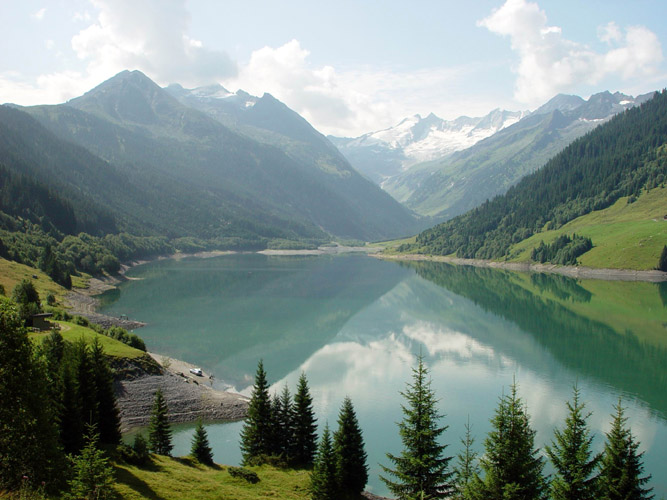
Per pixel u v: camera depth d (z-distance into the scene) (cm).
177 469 4841
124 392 7419
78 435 4588
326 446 4588
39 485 3312
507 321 14125
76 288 17400
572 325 13500
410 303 17162
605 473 3816
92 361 5322
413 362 10112
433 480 3931
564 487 3534
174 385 7944
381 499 4944
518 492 3419
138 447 4934
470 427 6800
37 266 16975
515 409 3684
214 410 7362
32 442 3388
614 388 8425
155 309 15362
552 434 6506
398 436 6531
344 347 11388
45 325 8956
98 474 3531
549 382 8738
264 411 5553
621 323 13625
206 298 17662
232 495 4366
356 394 8181
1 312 3347
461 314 15212
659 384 8638
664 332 12581
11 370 3316
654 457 6012
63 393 4606
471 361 10125
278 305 16575
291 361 10238
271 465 5316
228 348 11169
